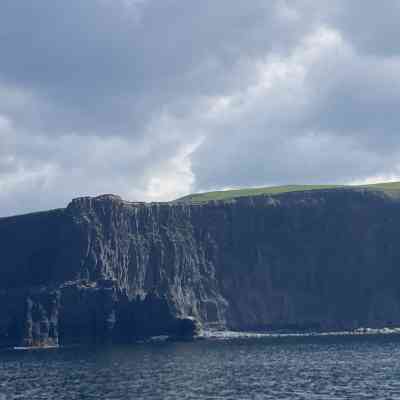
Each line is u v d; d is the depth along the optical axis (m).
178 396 134.75
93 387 152.38
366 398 126.94
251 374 166.00
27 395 143.88
